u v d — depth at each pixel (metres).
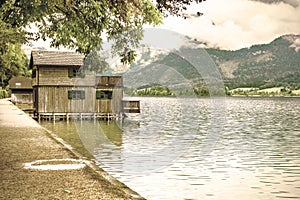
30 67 44.62
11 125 21.80
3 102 63.25
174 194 10.98
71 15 11.44
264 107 87.94
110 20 11.71
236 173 14.49
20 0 9.71
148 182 12.24
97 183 7.95
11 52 30.88
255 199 10.91
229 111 70.88
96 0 11.18
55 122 38.62
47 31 12.52
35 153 11.78
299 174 14.52
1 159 10.66
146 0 10.84
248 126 40.31
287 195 11.43
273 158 18.77
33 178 8.34
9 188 7.43
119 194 7.12
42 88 39.75
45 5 10.08
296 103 114.69
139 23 11.20
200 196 10.95
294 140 27.84
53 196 6.88
